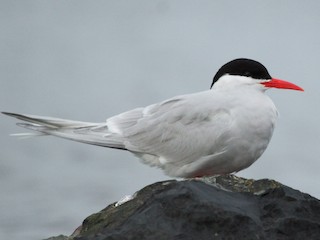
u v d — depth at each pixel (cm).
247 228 635
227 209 639
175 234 629
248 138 816
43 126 877
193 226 636
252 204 666
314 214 666
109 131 876
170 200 646
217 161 824
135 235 632
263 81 860
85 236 654
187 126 841
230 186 702
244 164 834
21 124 877
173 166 860
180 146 843
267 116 823
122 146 870
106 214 698
